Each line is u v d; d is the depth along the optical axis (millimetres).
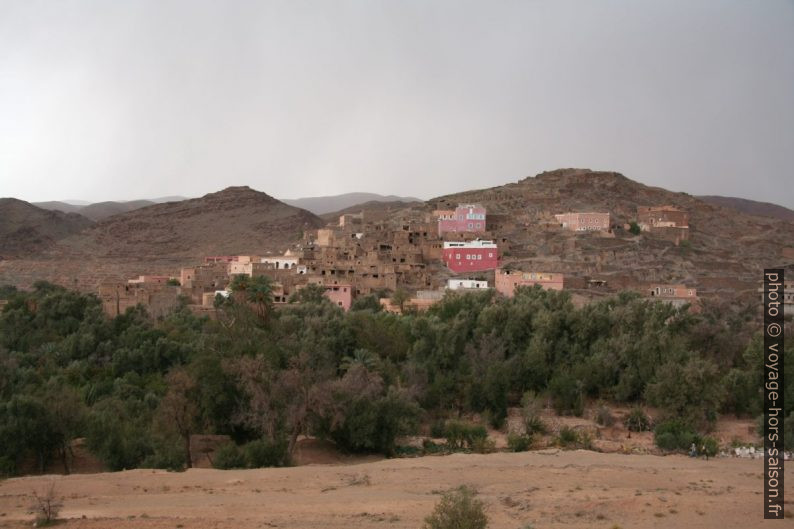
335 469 50344
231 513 38594
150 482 46125
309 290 112812
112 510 39250
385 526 36000
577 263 142125
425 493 43250
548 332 86188
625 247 156000
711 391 72125
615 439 69250
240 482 46094
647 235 166500
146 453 56125
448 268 141500
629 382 78812
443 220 161125
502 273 124625
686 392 72000
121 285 121500
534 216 179250
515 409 79688
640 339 83000
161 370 82312
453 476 47906
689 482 46719
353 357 82625
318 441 63531
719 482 46969
